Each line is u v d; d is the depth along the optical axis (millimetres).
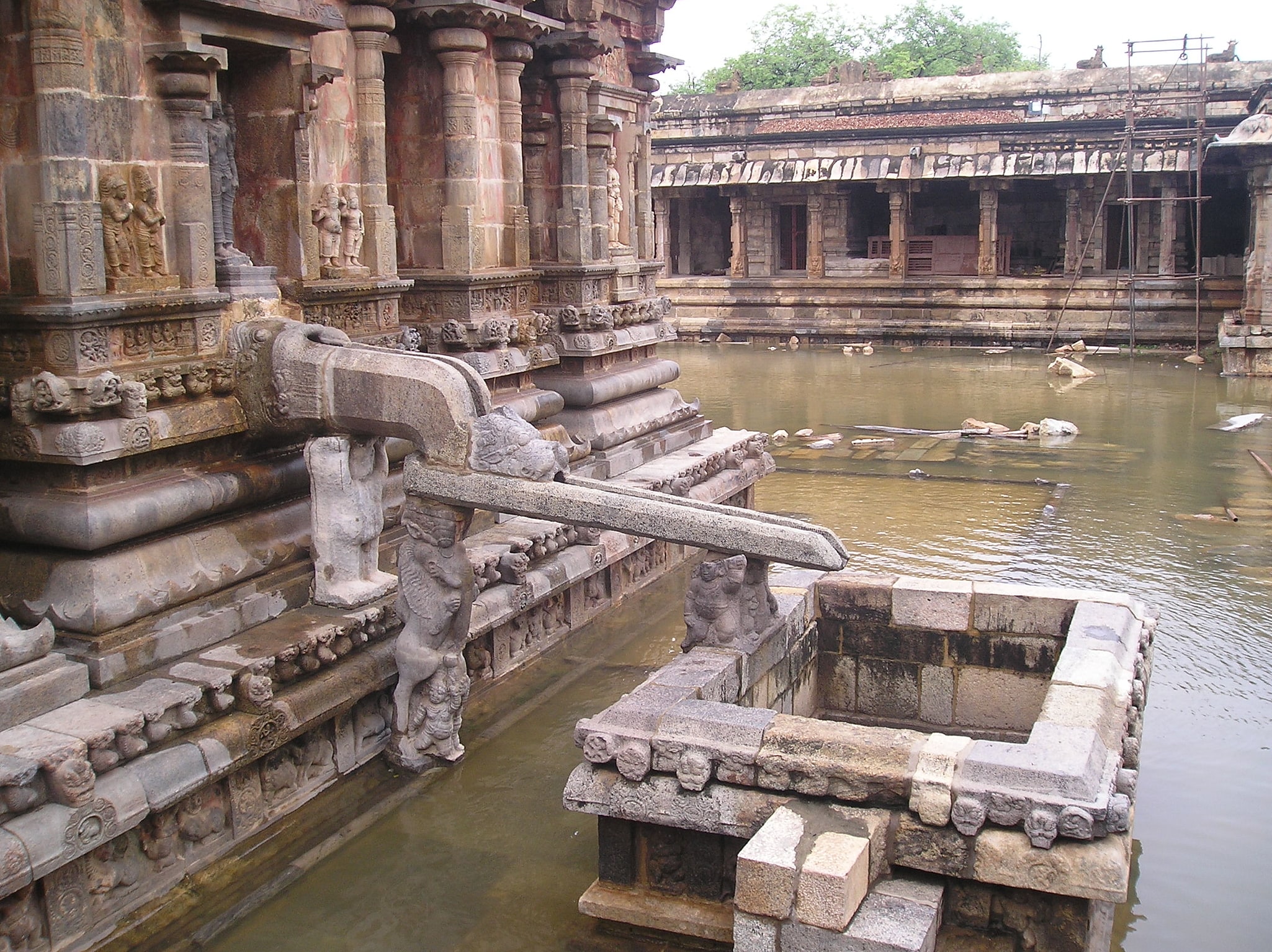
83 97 6008
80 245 6027
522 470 6328
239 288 7191
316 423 6871
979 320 30453
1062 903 4656
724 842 5328
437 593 6801
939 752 4922
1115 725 5422
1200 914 5777
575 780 5492
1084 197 30219
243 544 7035
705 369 27062
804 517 13266
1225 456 16391
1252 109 27281
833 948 4508
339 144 8648
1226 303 28109
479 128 10117
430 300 10148
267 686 6129
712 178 32281
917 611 7406
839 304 31766
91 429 6059
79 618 6047
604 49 11672
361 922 5688
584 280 11859
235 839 6160
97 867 5395
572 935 5539
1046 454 16719
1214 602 10273
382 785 6977
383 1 8781
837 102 34531
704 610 6496
